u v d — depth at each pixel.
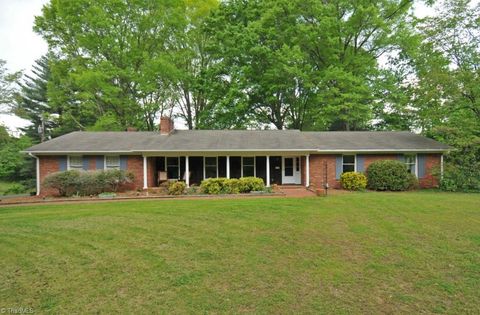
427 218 8.18
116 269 5.08
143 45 24.97
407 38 21.00
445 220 8.00
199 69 27.41
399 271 5.17
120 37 23.52
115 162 16.47
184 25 24.75
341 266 5.31
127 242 6.30
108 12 22.88
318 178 17.09
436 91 15.52
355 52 23.48
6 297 4.23
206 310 3.96
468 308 4.14
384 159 17.16
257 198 11.65
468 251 6.02
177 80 25.06
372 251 5.96
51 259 5.47
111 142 16.77
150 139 17.42
